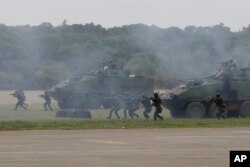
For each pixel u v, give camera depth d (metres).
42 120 77.94
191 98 94.88
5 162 40.81
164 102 95.44
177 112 95.94
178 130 66.31
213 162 41.22
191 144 51.72
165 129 67.62
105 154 45.00
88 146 50.03
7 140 54.81
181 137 58.06
